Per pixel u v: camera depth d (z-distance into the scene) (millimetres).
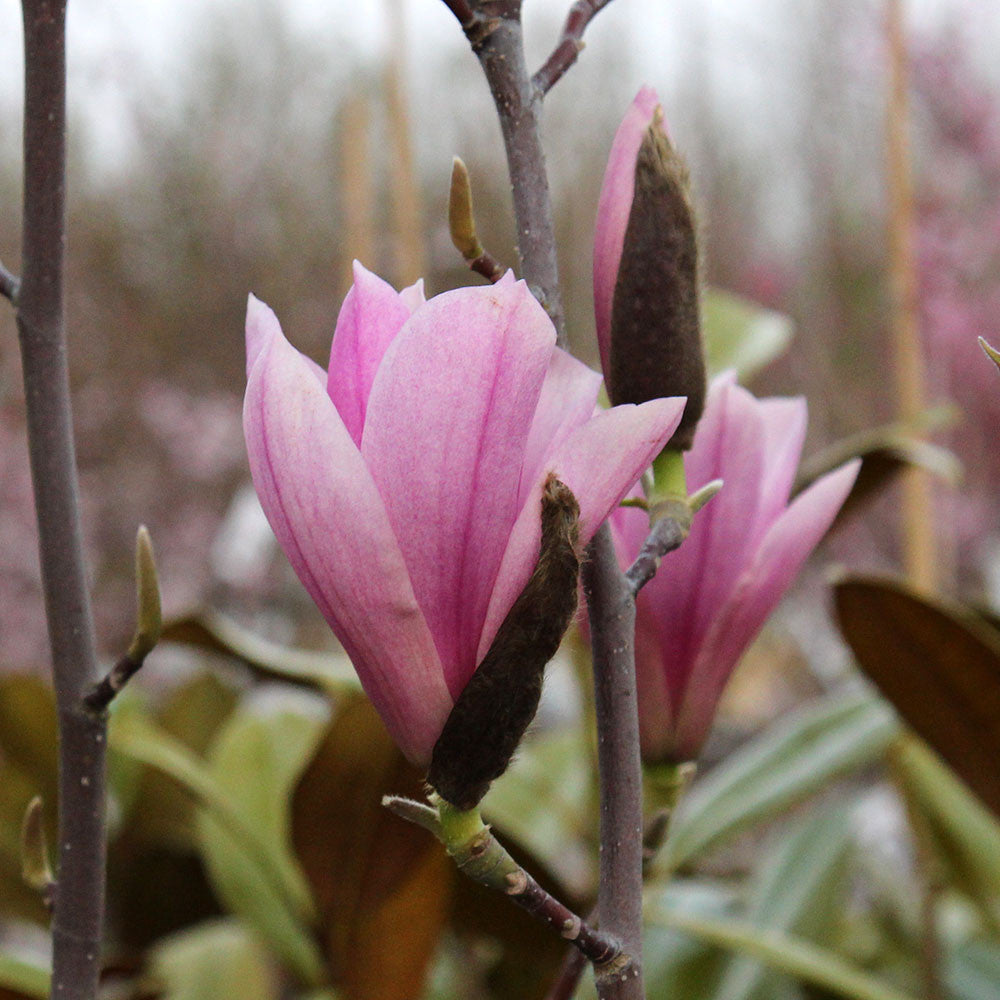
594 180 3008
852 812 1145
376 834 788
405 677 533
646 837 631
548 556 523
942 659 856
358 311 545
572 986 610
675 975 1021
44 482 606
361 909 804
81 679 606
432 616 532
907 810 1142
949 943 1229
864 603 847
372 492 521
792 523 627
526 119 564
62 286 608
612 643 562
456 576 531
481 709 525
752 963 1024
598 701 563
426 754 538
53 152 601
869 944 1266
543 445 542
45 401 606
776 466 643
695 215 573
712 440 625
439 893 804
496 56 564
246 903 1024
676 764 630
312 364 567
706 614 624
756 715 2652
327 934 817
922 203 3109
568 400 544
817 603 3166
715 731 1903
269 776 1105
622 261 573
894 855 1521
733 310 1314
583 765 1289
